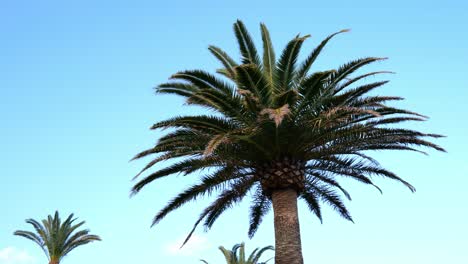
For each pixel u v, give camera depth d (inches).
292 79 617.0
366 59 568.7
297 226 599.8
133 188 661.9
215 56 669.3
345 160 651.5
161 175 651.5
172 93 615.8
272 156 614.5
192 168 645.3
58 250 1633.9
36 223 1652.3
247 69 546.9
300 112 585.3
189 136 606.9
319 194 739.4
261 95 571.2
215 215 725.9
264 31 666.2
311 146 619.5
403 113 600.1
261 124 566.3
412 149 644.1
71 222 1692.9
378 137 610.9
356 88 579.5
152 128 575.2
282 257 580.4
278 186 609.0
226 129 585.0
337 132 595.8
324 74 550.9
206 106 590.2
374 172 659.4
